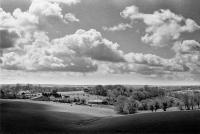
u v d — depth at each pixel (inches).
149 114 2101.4
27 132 1731.1
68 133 1739.7
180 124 1641.2
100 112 3319.4
